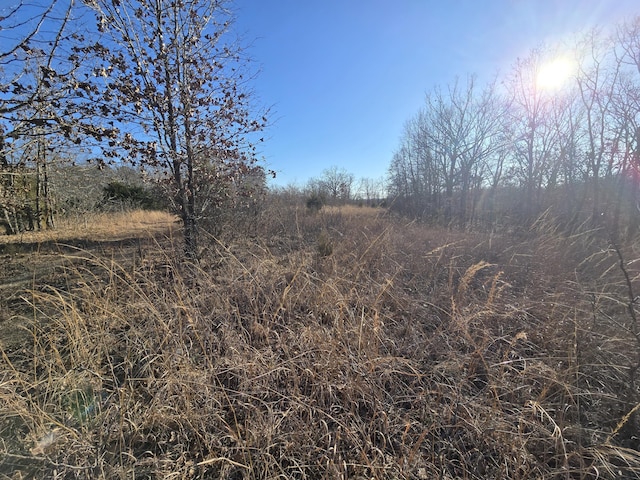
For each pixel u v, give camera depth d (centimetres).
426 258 480
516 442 184
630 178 825
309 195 1484
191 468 178
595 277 381
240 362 241
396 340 287
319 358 246
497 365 242
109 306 321
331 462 173
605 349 248
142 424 205
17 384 231
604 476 171
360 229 717
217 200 542
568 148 1135
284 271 404
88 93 404
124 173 638
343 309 303
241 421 211
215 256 528
